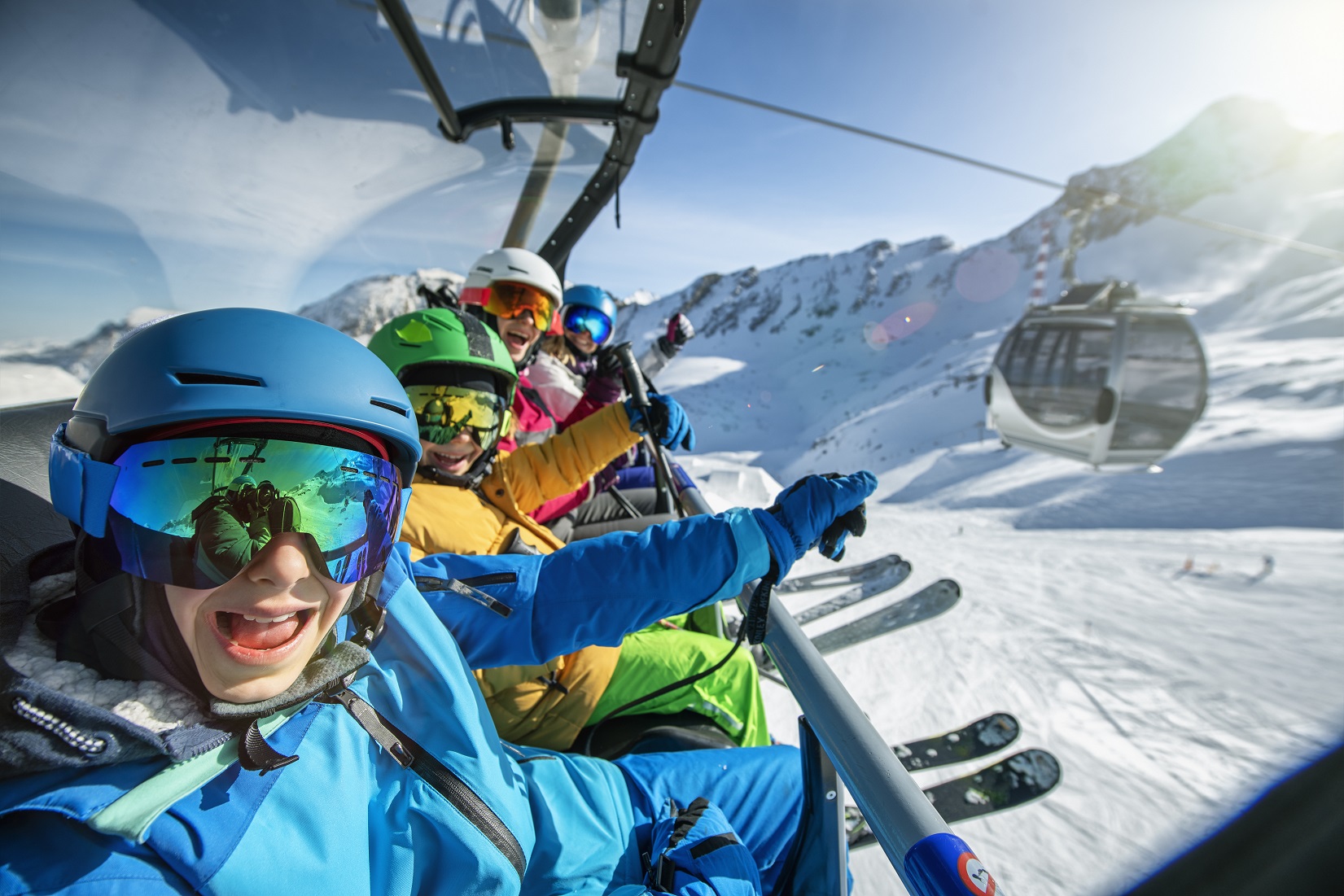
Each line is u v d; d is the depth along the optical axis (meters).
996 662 4.41
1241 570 12.95
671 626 2.12
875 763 0.95
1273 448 37.38
